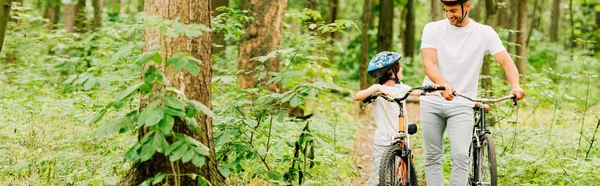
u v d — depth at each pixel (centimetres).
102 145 673
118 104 415
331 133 987
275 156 657
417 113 1477
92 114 786
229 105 552
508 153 746
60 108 900
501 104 880
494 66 1099
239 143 541
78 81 419
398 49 2505
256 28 985
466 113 524
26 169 557
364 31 1617
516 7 1683
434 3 1423
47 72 1288
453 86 530
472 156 554
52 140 682
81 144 682
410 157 529
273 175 542
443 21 539
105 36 1288
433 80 521
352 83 2062
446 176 696
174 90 395
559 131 955
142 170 457
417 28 3256
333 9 2100
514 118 1070
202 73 462
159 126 383
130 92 387
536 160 684
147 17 380
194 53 456
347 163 748
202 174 464
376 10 1898
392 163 500
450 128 528
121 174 568
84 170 564
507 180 679
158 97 432
